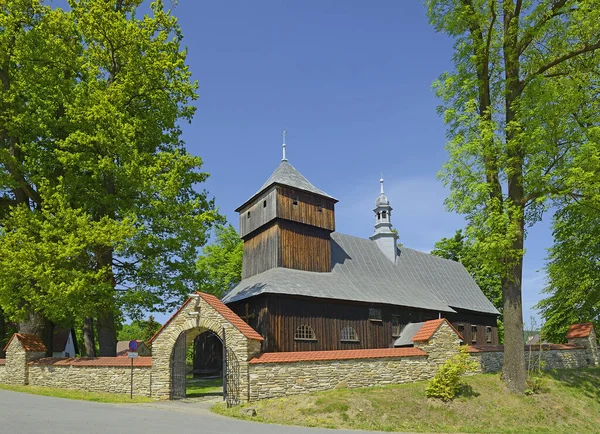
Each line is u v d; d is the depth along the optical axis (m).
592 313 35.03
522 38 21.30
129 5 27.70
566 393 21.88
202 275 26.81
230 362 18.61
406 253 39.41
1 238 21.84
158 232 24.70
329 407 17.55
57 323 29.41
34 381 22.64
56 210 22.59
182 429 12.77
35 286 22.94
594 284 33.56
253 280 28.67
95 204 24.66
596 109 21.50
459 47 22.55
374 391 19.50
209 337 31.25
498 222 19.61
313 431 14.20
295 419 16.55
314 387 19.31
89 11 24.22
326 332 26.97
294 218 29.42
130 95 25.08
